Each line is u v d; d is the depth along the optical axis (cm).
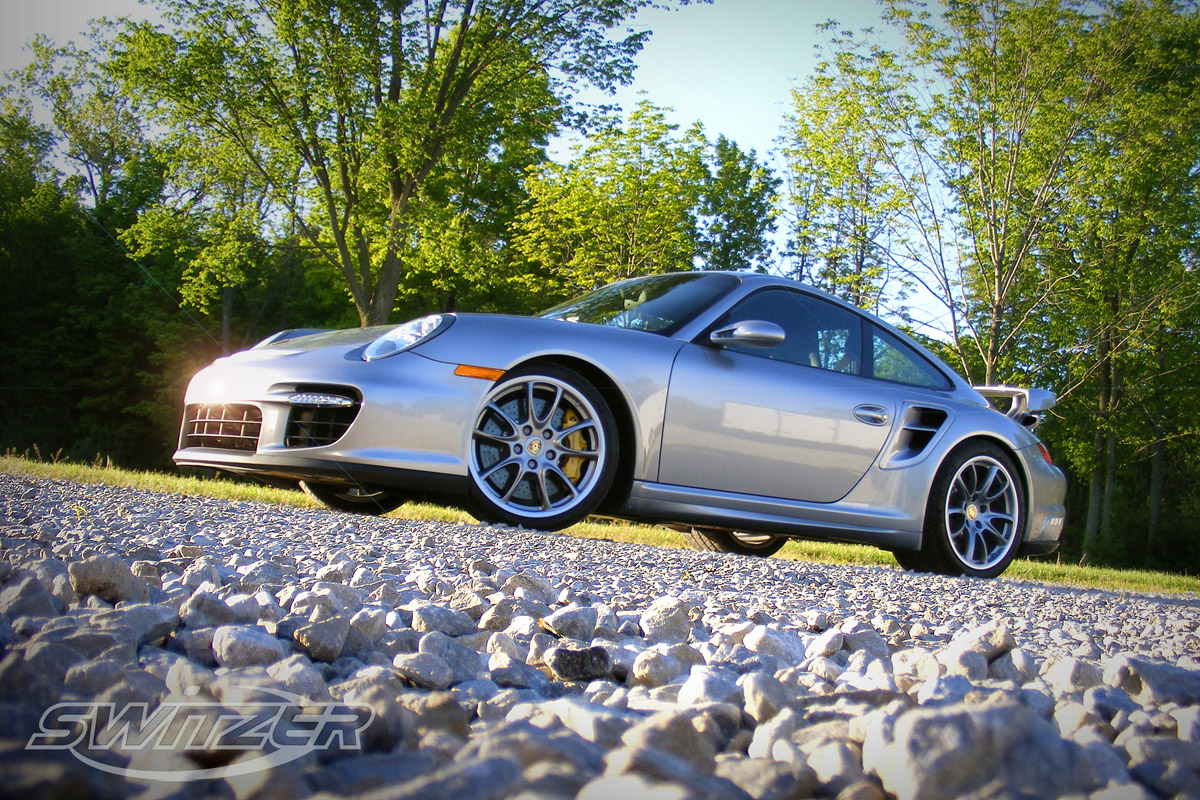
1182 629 238
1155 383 2145
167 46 1656
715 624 186
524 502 365
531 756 65
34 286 3070
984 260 1602
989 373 1584
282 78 1698
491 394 349
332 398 339
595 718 83
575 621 156
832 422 405
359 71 1686
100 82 2831
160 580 184
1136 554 2802
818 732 85
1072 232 1688
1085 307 1834
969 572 443
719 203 2603
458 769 57
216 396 371
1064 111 1467
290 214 1878
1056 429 2289
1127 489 2981
